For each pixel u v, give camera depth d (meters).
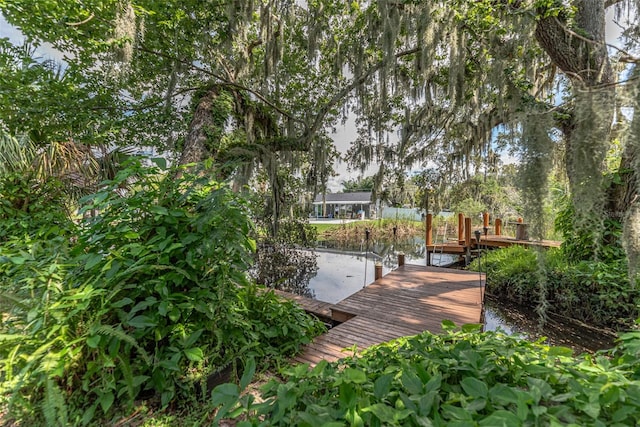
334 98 5.02
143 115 4.55
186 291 1.67
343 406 0.89
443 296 4.29
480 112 4.93
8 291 1.38
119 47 3.20
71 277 1.49
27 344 1.20
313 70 5.70
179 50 4.41
